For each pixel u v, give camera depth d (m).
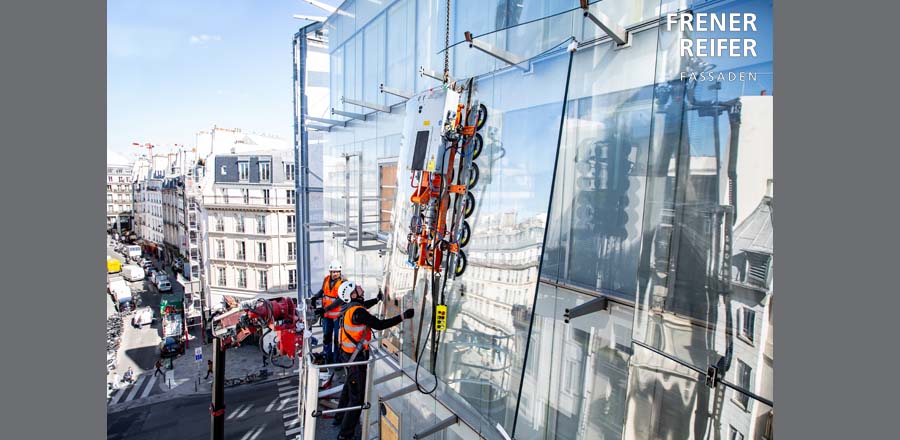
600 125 4.63
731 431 3.35
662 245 3.84
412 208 7.14
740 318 3.33
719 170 3.49
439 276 6.28
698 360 3.56
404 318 6.55
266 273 36.62
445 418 6.36
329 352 7.31
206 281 36.47
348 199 11.52
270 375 25.75
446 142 6.28
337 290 7.15
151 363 29.16
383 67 9.95
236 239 37.03
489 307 5.66
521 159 5.36
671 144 3.80
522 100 5.47
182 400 23.23
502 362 5.43
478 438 5.71
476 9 6.61
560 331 4.97
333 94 12.97
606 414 4.47
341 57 12.30
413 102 7.29
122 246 63.06
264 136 42.53
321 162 17.03
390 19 9.57
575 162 4.90
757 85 3.35
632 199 4.32
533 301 4.62
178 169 50.44
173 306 37.72
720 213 3.47
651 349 3.88
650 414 3.87
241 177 37.16
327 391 8.38
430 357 6.59
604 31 4.28
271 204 36.41
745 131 3.36
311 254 16.64
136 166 66.31
